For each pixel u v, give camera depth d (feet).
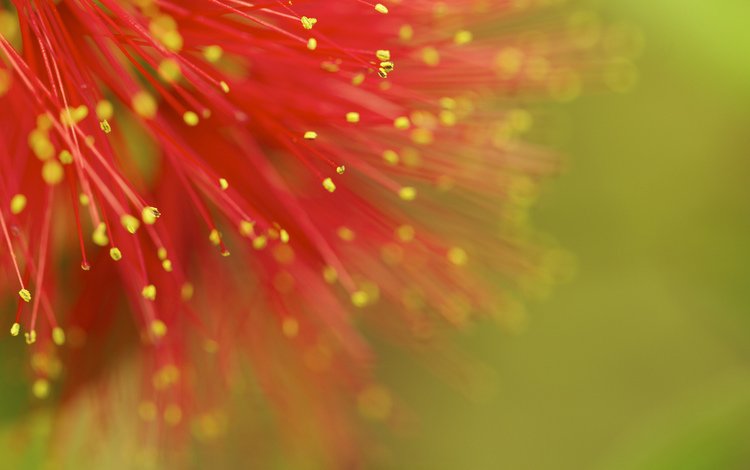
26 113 0.41
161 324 0.43
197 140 0.44
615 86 0.54
